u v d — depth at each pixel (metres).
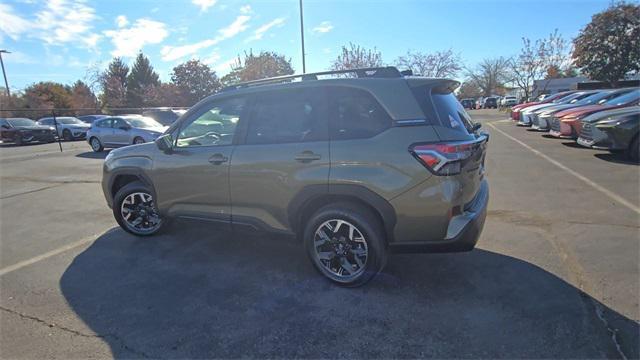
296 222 3.44
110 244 4.53
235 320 2.88
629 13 30.64
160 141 4.05
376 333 2.67
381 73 3.25
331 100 3.24
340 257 3.31
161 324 2.85
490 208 5.38
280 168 3.36
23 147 19.22
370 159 3.02
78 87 51.81
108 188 4.70
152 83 52.69
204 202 3.89
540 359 2.35
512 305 2.95
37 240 4.79
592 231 4.38
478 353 2.43
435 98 3.09
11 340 2.70
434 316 2.84
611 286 3.16
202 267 3.82
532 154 9.77
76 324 2.88
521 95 44.50
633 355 2.36
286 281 3.47
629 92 11.31
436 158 2.87
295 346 2.56
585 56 32.72
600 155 9.27
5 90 44.31
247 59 38.62
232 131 3.72
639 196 5.68
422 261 3.76
